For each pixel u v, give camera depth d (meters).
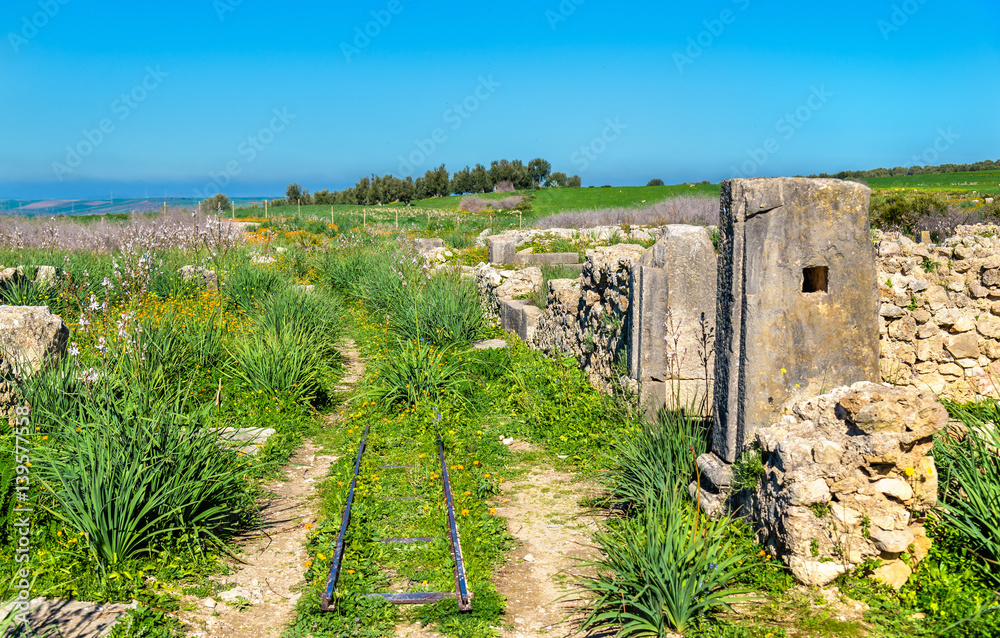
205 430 5.34
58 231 19.67
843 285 4.57
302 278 17.95
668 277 6.88
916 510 3.96
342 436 7.50
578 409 7.61
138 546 4.42
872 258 4.62
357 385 9.69
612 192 58.25
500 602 4.14
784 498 4.04
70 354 6.33
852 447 3.91
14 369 6.01
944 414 3.88
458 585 4.23
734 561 3.99
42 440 5.29
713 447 4.97
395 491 5.88
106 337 7.68
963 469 4.28
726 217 4.68
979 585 3.72
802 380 4.55
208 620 3.86
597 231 21.30
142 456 4.59
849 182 4.54
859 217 4.57
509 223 34.00
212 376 8.68
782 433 4.27
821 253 4.52
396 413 8.19
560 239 20.19
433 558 4.67
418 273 14.49
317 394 8.74
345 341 12.98
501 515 5.50
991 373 7.05
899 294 7.26
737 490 4.56
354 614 3.97
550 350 10.13
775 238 4.45
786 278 4.49
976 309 7.08
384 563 4.65
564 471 6.51
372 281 15.52
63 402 5.73
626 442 5.82
